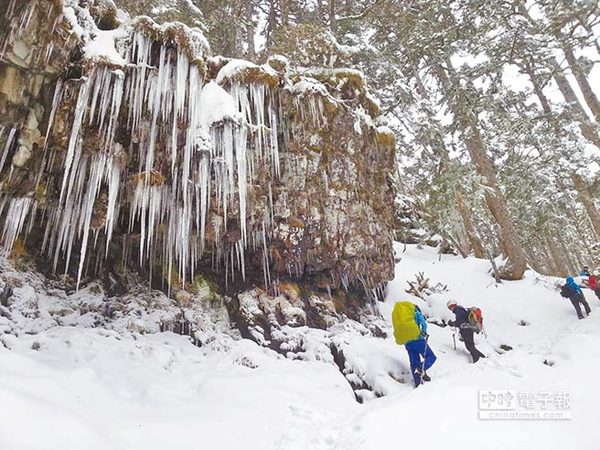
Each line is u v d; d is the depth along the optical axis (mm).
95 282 6555
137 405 4266
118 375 4871
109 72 5449
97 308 6238
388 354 6879
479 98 13719
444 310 10219
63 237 6262
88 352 5090
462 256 14758
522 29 12406
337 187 8047
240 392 4867
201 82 6242
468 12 13398
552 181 14375
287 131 7547
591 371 5523
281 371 5848
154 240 6945
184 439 3785
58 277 6293
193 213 6590
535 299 11352
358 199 8383
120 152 5750
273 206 7445
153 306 6621
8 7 4633
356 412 4738
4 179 5195
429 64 14586
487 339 9188
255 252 7629
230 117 6238
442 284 12039
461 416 4133
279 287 7711
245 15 15000
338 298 8594
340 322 7973
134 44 5723
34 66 4973
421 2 14820
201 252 6984
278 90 7363
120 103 5543
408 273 12641
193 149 6066
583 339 6641
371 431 3895
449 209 13336
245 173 6414
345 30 13430
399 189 16828
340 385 5824
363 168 8570
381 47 14938
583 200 13992
